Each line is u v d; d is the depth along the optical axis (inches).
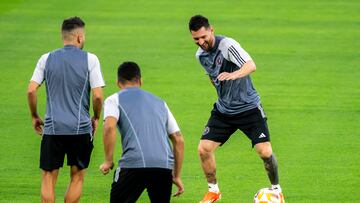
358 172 1242.0
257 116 1086.4
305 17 2335.1
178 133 945.5
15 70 1802.4
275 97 1627.7
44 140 1021.8
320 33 2150.6
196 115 1526.8
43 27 2169.0
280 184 1196.5
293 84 1716.3
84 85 1013.8
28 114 1525.6
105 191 1171.9
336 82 1728.6
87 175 1234.0
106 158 932.6
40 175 1227.9
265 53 1951.3
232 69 1063.0
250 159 1304.1
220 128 1098.7
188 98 1626.5
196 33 1050.1
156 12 2361.0
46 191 1023.0
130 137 925.8
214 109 1111.6
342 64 1865.2
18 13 2319.1
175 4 2477.9
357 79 1752.0
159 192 935.0
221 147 1358.3
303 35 2126.0
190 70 1814.7
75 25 1023.0
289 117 1508.4
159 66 1841.8
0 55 1913.1
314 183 1199.6
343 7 2480.3
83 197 1146.7
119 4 2461.9
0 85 1699.1
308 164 1278.3
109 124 924.0
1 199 1128.2
